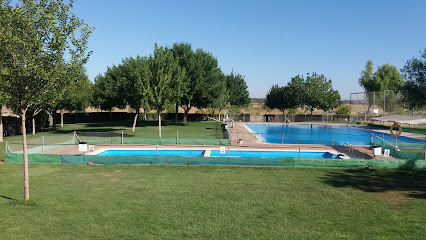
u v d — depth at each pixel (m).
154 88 30.58
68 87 11.03
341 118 61.62
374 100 51.09
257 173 16.23
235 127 47.00
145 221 9.15
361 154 22.97
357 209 10.57
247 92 68.06
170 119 67.38
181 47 49.88
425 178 15.48
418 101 40.34
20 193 11.97
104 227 8.62
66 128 44.03
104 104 56.59
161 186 13.34
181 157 18.14
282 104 71.62
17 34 9.67
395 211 10.38
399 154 21.45
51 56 10.08
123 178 14.84
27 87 9.97
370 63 69.00
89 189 12.78
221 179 14.80
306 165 17.89
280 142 30.92
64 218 9.29
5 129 33.34
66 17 10.47
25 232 8.15
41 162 18.47
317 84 65.38
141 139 26.94
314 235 8.30
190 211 10.12
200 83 48.28
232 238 8.02
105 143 26.89
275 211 10.25
